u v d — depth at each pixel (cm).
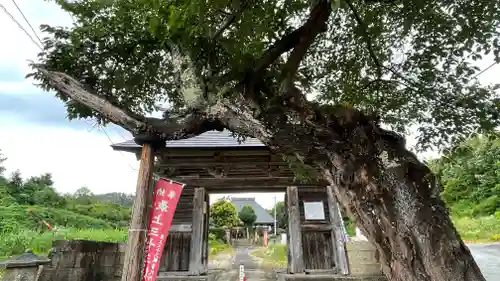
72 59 472
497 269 820
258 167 830
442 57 435
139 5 354
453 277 208
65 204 2305
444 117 433
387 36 481
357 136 282
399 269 231
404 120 479
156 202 449
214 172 830
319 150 296
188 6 282
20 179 2217
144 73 527
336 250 792
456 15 394
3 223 1171
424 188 249
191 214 837
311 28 367
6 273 442
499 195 1841
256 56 410
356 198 262
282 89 339
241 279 780
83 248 621
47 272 562
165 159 815
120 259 705
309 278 749
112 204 2670
